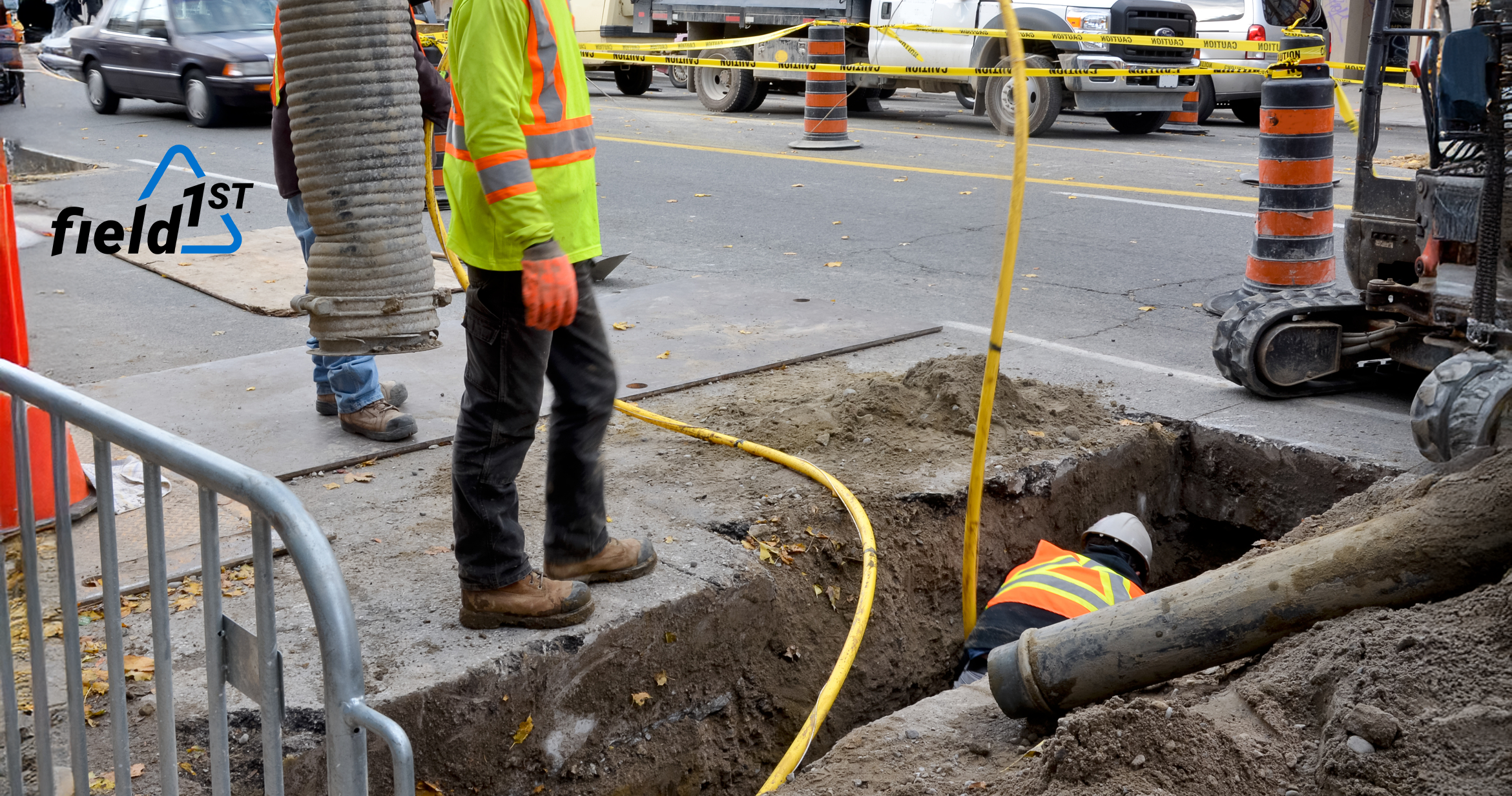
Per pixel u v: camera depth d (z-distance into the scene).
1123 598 3.63
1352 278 5.12
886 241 8.88
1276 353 5.05
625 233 9.25
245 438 4.62
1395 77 18.59
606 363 3.12
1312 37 6.11
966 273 7.87
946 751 2.93
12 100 19.09
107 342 6.41
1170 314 6.82
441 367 5.62
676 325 6.30
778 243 8.86
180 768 2.73
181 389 5.24
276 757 1.91
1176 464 4.96
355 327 3.47
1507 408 3.83
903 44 13.41
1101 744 2.55
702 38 18.67
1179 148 14.05
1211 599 2.80
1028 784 2.60
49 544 3.64
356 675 1.78
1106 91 13.93
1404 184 4.80
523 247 2.68
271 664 1.88
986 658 3.42
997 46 14.70
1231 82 16.02
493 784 3.15
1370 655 2.59
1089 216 9.75
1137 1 13.67
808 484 4.34
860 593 3.85
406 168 3.47
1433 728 2.36
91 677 3.02
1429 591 2.71
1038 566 3.75
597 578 3.52
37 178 12.12
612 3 20.38
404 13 3.46
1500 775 2.26
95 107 18.34
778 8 17.08
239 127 16.70
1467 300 4.15
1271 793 2.47
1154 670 2.79
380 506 4.08
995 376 3.58
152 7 17.17
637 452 4.64
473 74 2.62
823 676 3.98
